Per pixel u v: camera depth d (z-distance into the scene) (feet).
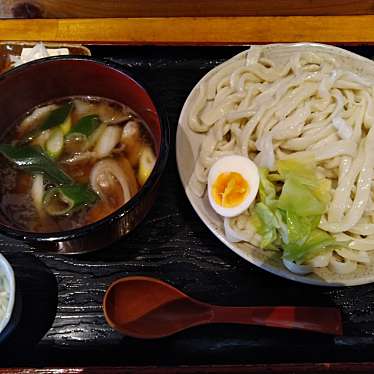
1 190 1.09
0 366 1.03
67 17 1.52
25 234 0.94
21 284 1.11
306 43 1.37
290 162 1.17
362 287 1.11
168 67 1.38
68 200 1.05
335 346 1.05
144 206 1.03
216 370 0.98
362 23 1.48
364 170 1.19
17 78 1.10
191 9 1.50
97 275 1.13
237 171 1.16
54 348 1.05
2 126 1.14
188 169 1.21
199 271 1.13
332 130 1.25
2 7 1.51
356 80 1.29
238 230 1.13
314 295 1.10
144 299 1.08
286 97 1.29
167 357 1.04
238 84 1.32
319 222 1.13
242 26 1.49
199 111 1.30
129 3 1.48
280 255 1.11
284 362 1.03
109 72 1.11
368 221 1.19
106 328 1.07
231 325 1.06
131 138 1.14
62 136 1.13
